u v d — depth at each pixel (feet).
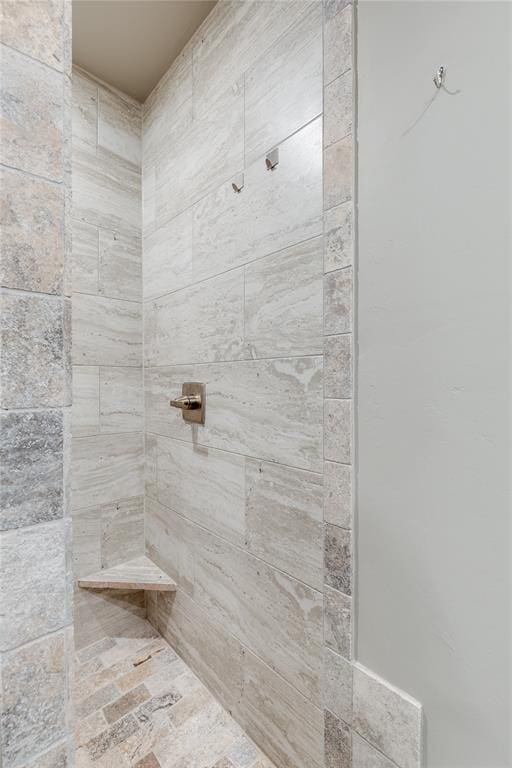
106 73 4.85
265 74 3.30
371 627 2.50
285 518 3.16
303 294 2.97
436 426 2.15
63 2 1.53
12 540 1.42
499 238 1.89
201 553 4.24
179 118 4.55
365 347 2.52
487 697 1.96
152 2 3.86
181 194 4.52
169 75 4.75
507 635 1.89
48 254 1.49
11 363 1.40
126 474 5.25
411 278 2.25
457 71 2.02
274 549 3.28
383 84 2.38
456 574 2.07
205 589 4.17
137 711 3.89
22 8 1.42
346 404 2.61
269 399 3.31
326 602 2.77
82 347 4.83
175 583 4.72
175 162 4.63
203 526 4.19
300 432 3.01
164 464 4.92
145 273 5.32
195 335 4.30
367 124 2.48
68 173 1.55
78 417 4.81
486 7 1.91
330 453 2.74
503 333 1.89
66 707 1.55
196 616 4.34
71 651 1.56
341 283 2.64
